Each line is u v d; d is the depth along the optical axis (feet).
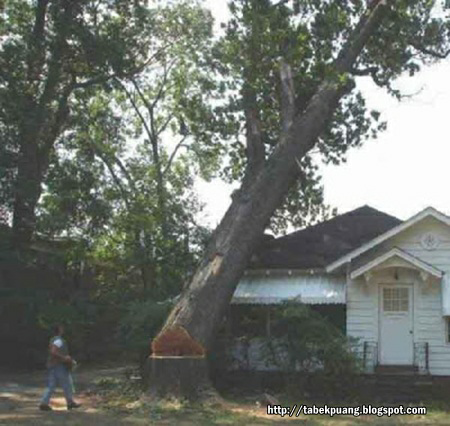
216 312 58.39
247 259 61.11
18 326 86.17
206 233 108.06
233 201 63.05
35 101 91.15
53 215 90.38
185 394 53.83
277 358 63.21
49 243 94.99
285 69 67.67
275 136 73.51
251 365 67.82
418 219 67.87
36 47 88.43
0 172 82.48
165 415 48.52
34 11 94.43
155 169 127.65
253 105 69.72
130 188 115.14
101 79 97.60
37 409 51.06
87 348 94.02
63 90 97.19
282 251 77.77
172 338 55.42
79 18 92.58
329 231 82.38
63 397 58.65
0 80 87.10
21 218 87.56
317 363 61.67
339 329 68.69
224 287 58.90
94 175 103.76
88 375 79.00
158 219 107.96
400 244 69.26
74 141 106.83
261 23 70.79
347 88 69.72
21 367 86.28
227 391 63.26
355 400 59.00
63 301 92.73
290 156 63.26
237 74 72.23
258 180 62.44
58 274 96.07
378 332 68.49
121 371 83.15
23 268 87.76
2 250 83.46
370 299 69.21
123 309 96.99
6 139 84.84
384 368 66.69
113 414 48.91
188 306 57.72
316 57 72.49
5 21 94.58
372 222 84.12
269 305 70.18
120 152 124.67
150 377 55.21
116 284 109.50
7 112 85.05
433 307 67.92
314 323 61.62
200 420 46.73
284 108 66.23
